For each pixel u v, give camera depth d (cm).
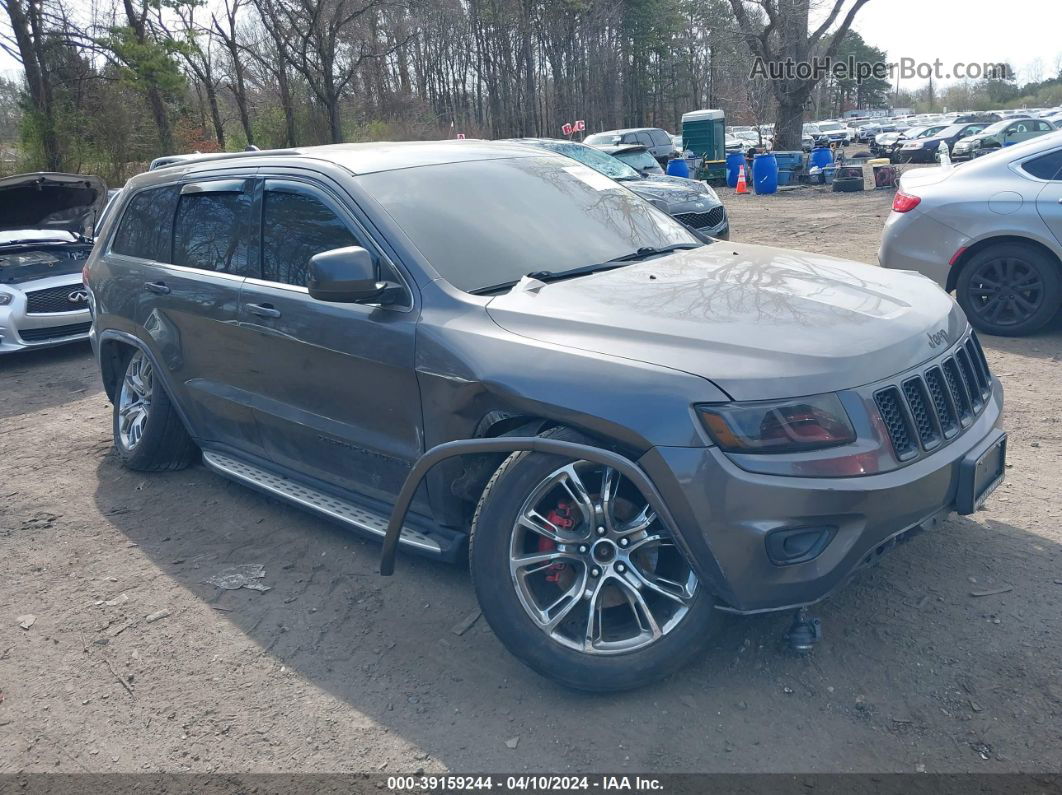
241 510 495
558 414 300
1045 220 673
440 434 346
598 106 6462
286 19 3491
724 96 5994
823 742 279
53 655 368
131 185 558
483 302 343
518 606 304
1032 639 319
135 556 450
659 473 281
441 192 403
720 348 293
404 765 287
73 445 640
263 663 349
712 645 330
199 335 466
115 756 304
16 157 2764
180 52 2942
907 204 748
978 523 407
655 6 6350
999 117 4097
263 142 3534
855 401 284
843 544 280
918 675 306
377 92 4488
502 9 5325
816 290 341
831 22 3281
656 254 409
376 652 350
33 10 2647
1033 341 699
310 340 391
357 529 391
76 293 939
